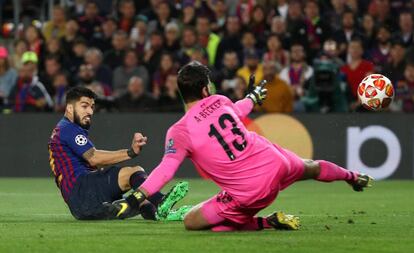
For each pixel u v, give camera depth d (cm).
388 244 2733
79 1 8275
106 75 7169
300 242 2756
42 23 8494
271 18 7675
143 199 2931
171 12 7944
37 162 6906
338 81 6675
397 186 6075
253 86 3175
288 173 3014
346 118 6706
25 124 6900
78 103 3522
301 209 4272
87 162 3516
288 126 6725
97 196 3478
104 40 7700
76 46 7450
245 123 6738
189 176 6869
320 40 7338
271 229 3108
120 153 3475
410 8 7775
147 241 2784
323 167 3127
